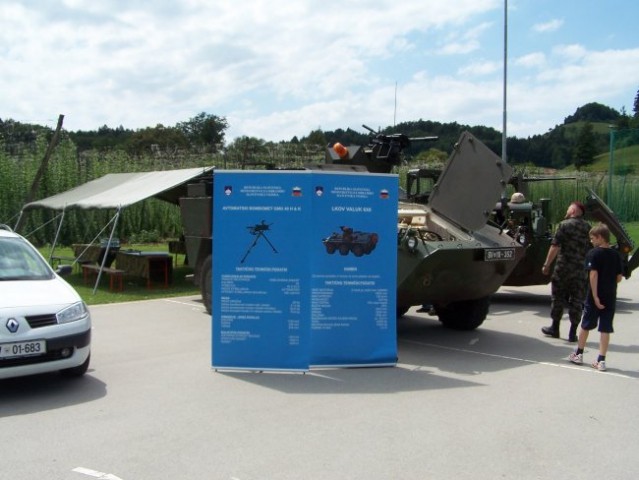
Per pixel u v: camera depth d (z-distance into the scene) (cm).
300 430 500
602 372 697
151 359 738
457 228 842
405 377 671
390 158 1002
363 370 701
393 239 709
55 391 608
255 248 677
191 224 1068
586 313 719
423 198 1045
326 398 589
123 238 2683
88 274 1528
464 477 413
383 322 711
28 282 649
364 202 703
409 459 443
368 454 451
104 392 605
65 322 598
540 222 1142
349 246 702
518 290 1431
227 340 683
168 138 5462
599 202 1138
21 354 566
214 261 680
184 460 439
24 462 436
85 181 2689
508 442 477
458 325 949
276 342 680
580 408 563
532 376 677
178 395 596
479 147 845
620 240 1153
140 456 446
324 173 695
